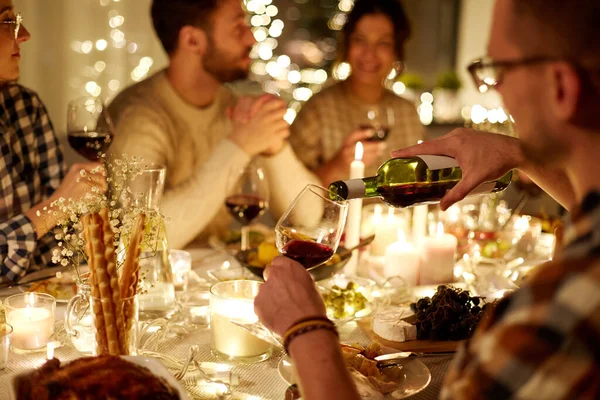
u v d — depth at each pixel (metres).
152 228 1.27
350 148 2.57
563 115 0.62
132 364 0.91
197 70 2.47
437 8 4.90
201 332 1.36
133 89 2.50
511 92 0.67
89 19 3.32
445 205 1.17
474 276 1.68
